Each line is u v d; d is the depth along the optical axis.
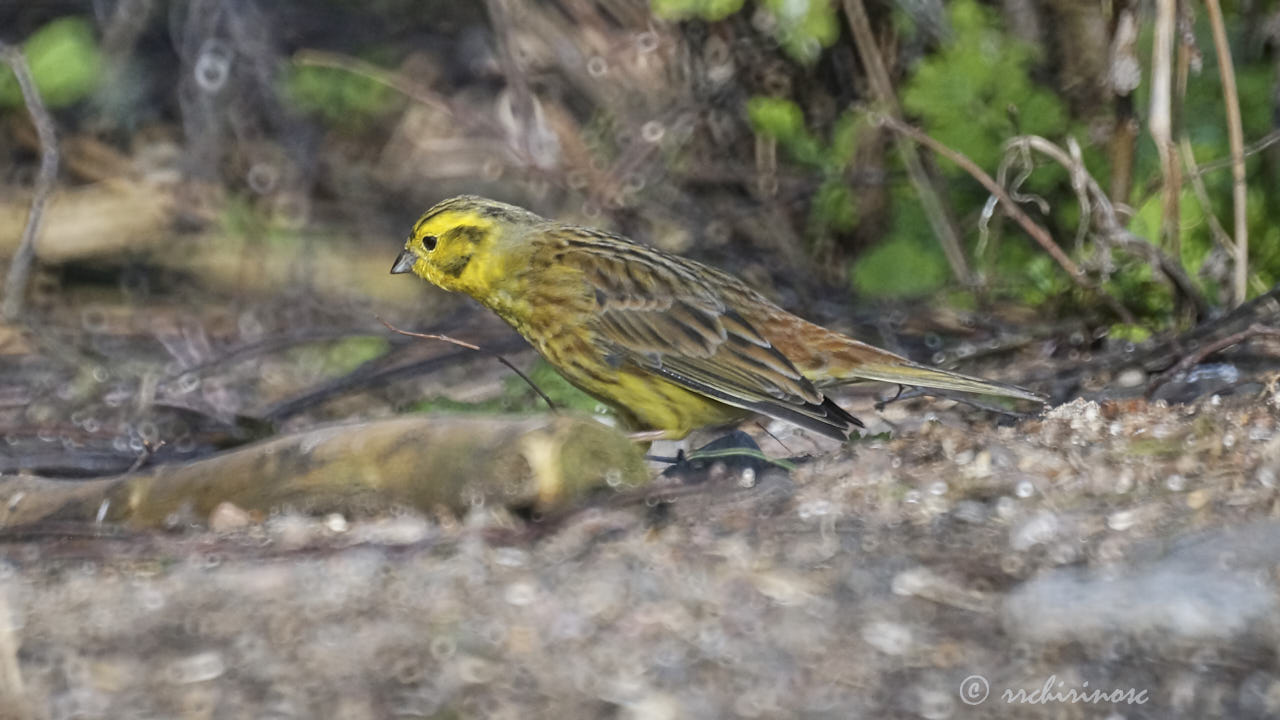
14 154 18.16
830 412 10.07
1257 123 13.07
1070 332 12.55
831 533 7.86
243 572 7.77
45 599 7.56
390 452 8.66
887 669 6.38
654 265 10.77
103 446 11.98
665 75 15.36
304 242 17.44
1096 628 6.54
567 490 8.37
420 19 19.80
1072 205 13.47
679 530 8.04
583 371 10.88
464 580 7.44
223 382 14.16
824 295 14.23
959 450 9.23
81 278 17.02
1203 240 12.96
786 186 14.66
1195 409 9.90
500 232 11.00
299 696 6.37
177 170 17.98
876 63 13.76
